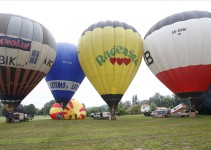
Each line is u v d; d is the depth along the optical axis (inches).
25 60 738.2
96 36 845.8
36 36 759.7
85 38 878.4
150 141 338.3
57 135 426.6
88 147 306.0
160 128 504.1
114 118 862.5
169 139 350.0
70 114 1195.9
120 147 302.7
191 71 762.2
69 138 382.3
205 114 993.5
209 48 749.9
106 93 842.2
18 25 735.1
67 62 1023.6
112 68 824.3
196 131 428.1
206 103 913.5
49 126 647.8
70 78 1028.5
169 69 801.6
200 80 767.1
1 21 723.4
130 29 877.2
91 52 852.0
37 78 789.9
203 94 805.9
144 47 882.8
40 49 766.5
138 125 603.2
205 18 777.6
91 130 504.7
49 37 811.4
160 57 816.9
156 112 1168.8
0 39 703.1
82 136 404.2
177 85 805.9
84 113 1243.2
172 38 781.3
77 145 320.8
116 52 826.8
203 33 754.2
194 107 821.9
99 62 834.2
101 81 840.9
